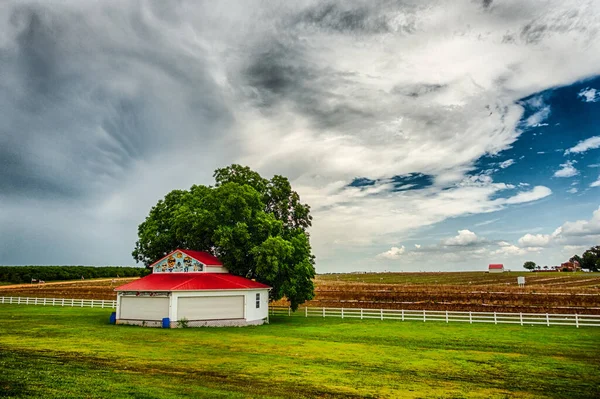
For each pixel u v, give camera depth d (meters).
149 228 44.94
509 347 26.12
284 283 41.66
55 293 73.88
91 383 15.48
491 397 15.20
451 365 20.59
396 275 184.88
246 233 41.22
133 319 36.31
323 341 27.86
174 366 19.06
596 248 181.38
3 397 13.37
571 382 17.42
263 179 49.91
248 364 19.94
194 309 35.62
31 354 20.95
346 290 79.38
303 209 50.19
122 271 140.50
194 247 45.09
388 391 15.69
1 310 49.75
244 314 37.31
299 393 15.13
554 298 55.97
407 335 31.45
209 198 42.28
